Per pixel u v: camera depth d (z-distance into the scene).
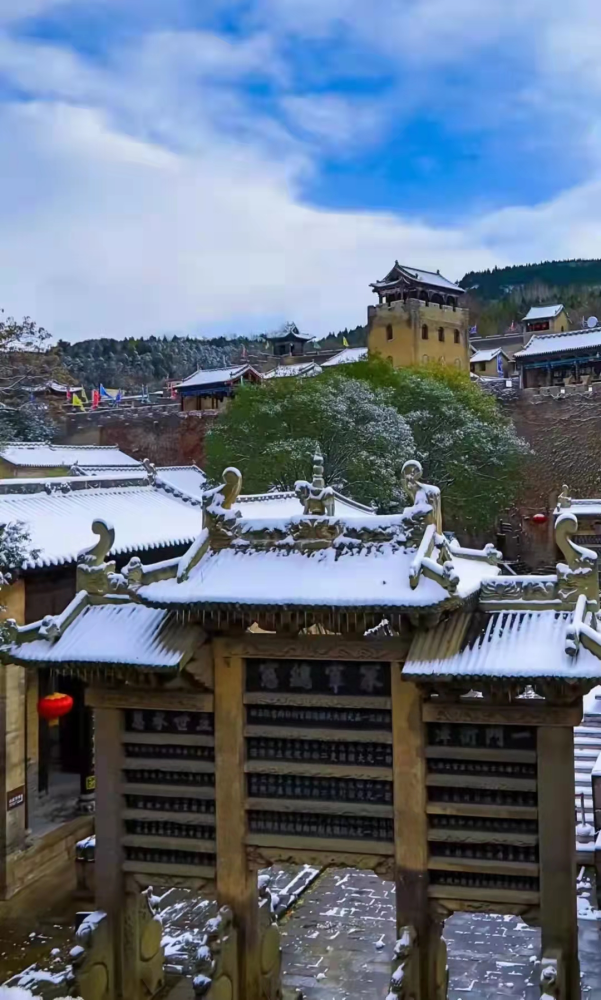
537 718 14.53
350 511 41.19
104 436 97.00
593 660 13.72
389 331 94.25
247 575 15.67
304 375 63.78
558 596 15.30
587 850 23.28
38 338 39.75
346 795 15.70
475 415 65.62
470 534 71.75
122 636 16.12
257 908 16.39
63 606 26.64
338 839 15.61
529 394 80.50
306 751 15.91
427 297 96.56
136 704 16.42
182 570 15.83
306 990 18.17
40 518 28.70
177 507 35.59
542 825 14.55
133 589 16.80
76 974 15.48
